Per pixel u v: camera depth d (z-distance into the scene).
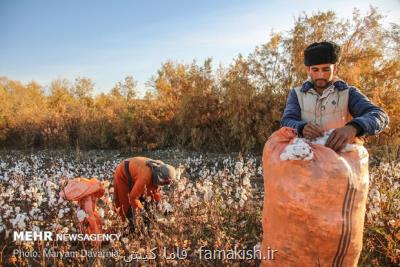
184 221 4.08
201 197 5.17
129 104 14.06
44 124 14.77
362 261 3.30
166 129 13.02
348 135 2.25
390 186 4.69
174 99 13.77
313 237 2.26
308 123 2.40
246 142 11.06
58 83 24.20
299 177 2.26
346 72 10.97
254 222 4.37
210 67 12.70
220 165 9.46
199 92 12.37
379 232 3.62
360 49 11.54
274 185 2.38
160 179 4.18
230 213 4.54
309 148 2.22
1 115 15.47
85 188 4.07
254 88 11.57
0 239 4.30
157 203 4.43
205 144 12.02
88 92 24.86
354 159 2.34
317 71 2.52
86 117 14.48
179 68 13.99
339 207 2.24
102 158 11.45
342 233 2.24
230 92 11.55
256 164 9.23
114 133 13.63
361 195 2.32
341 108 2.54
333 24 11.43
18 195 6.29
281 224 2.37
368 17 11.32
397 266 3.38
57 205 4.92
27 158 11.70
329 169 2.21
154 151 12.35
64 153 12.66
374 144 10.02
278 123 11.27
